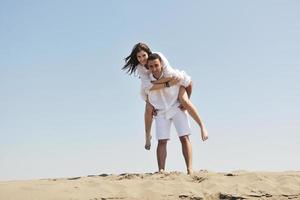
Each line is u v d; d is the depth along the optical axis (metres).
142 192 4.94
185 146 6.24
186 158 6.23
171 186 5.12
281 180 5.48
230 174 5.72
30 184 5.29
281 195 5.02
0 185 5.20
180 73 6.26
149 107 6.39
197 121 6.35
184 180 5.47
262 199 4.93
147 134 6.47
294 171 6.14
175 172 6.00
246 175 5.65
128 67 6.41
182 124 6.28
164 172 5.98
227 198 4.94
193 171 6.21
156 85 6.21
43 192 4.86
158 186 5.11
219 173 5.93
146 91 6.32
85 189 5.00
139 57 6.22
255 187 5.16
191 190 5.01
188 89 6.43
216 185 5.20
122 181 5.36
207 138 6.30
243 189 5.10
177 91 6.31
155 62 6.09
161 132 6.30
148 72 6.31
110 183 5.25
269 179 5.51
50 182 5.49
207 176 5.61
